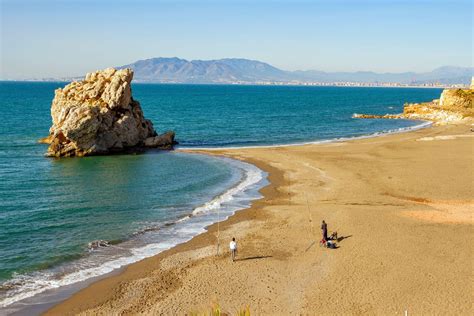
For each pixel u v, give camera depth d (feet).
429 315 74.38
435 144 250.98
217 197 150.10
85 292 84.28
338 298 80.48
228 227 119.85
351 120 420.36
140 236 114.01
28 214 129.18
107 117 232.94
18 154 226.58
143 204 141.79
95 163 208.44
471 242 104.53
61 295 83.05
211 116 458.09
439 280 86.17
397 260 95.09
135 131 246.68
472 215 124.88
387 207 133.49
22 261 97.35
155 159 220.23
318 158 213.66
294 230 115.65
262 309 77.25
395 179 167.94
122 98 240.53
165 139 260.21
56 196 149.07
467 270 90.17
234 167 198.59
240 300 80.53
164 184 167.94
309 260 96.68
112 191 156.66
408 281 85.97
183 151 243.81
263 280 88.07
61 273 92.27
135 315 76.07
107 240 110.52
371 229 114.01
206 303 79.56
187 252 103.40
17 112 444.14
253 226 120.06
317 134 318.86
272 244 106.63
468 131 315.17
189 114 480.64
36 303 79.97
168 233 116.16
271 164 203.21
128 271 93.40
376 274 89.04
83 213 131.54
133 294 83.46
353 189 155.33
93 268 94.84
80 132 221.25
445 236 108.47
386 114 482.69
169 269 94.12
